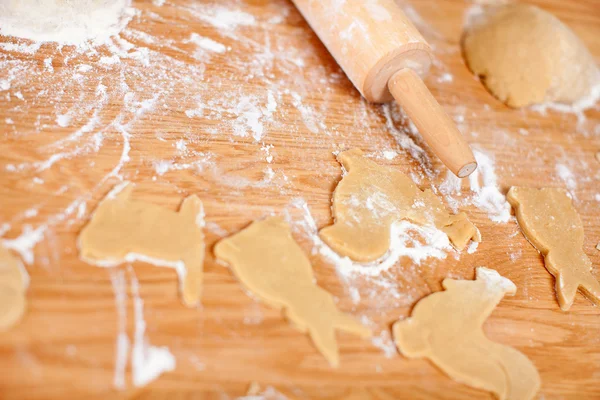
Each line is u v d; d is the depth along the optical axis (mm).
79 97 670
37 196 615
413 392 603
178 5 760
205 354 583
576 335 661
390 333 619
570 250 697
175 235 618
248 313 604
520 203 711
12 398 545
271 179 670
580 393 635
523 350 642
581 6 920
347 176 680
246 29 766
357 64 712
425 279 652
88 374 560
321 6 726
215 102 702
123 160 647
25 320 565
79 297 582
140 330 581
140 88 690
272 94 725
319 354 599
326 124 720
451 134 687
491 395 614
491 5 875
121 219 615
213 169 662
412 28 716
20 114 648
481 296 650
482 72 809
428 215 680
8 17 692
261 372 586
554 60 801
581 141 794
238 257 617
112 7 728
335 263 639
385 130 734
